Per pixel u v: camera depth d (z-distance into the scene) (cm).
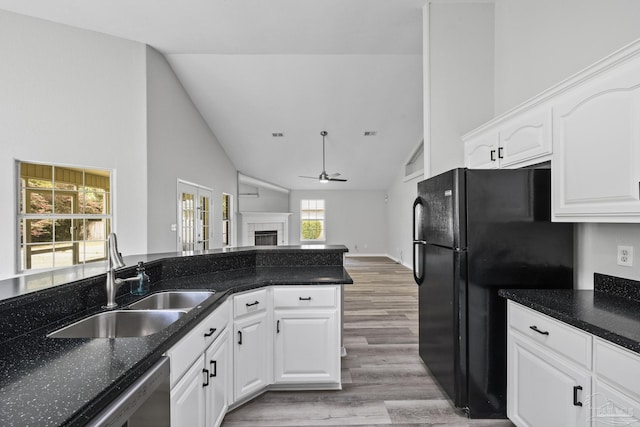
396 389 234
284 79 508
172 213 457
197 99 543
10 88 324
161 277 232
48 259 347
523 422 173
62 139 344
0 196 320
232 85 515
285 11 282
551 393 151
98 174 369
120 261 168
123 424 99
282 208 1026
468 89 279
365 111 601
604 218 149
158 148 414
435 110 278
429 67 279
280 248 302
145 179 383
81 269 188
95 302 166
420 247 265
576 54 200
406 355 291
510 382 185
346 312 426
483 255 196
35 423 71
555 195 178
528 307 167
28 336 124
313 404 215
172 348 129
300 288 228
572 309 150
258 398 222
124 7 285
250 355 214
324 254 294
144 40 354
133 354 107
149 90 387
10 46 323
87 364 100
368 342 322
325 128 656
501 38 272
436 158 278
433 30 278
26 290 134
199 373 156
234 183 816
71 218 356
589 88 154
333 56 462
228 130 647
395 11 283
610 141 143
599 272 186
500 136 223
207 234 620
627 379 115
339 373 229
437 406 213
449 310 208
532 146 192
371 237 1049
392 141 716
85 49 353
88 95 355
